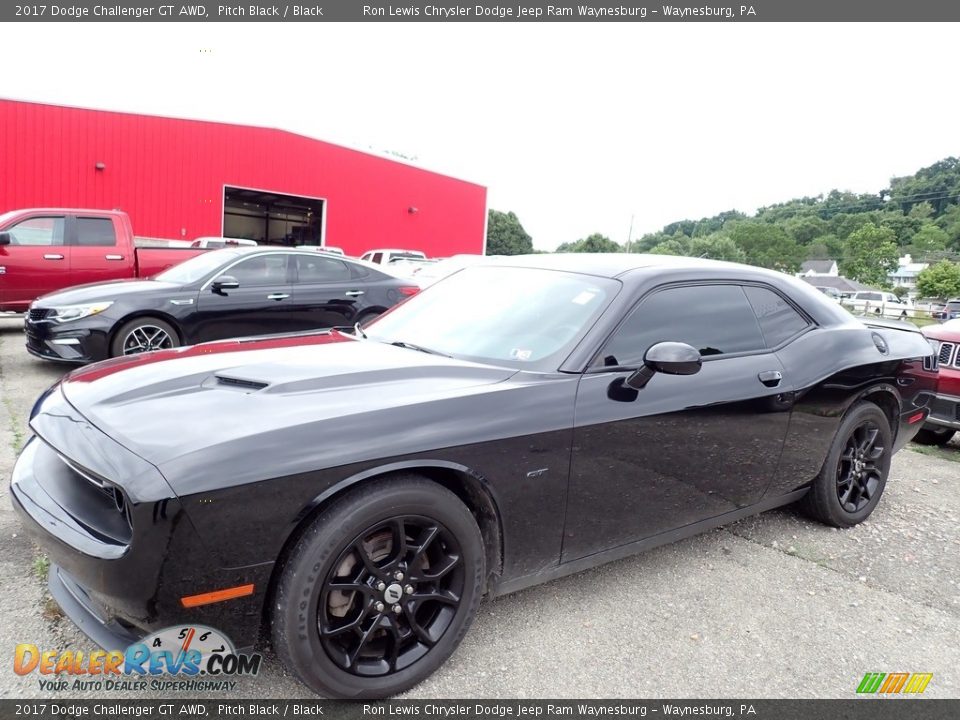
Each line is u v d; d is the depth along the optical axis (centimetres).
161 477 190
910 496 467
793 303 368
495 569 254
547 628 275
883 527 404
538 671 247
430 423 228
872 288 8081
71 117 2053
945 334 589
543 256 363
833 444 374
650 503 290
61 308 651
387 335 327
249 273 736
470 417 236
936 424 590
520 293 320
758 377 324
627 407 273
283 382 238
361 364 263
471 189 3462
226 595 198
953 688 252
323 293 774
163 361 274
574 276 318
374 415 221
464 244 3488
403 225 3120
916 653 274
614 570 330
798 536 383
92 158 2100
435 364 267
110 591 196
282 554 208
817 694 244
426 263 2155
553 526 261
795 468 354
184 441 201
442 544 235
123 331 666
